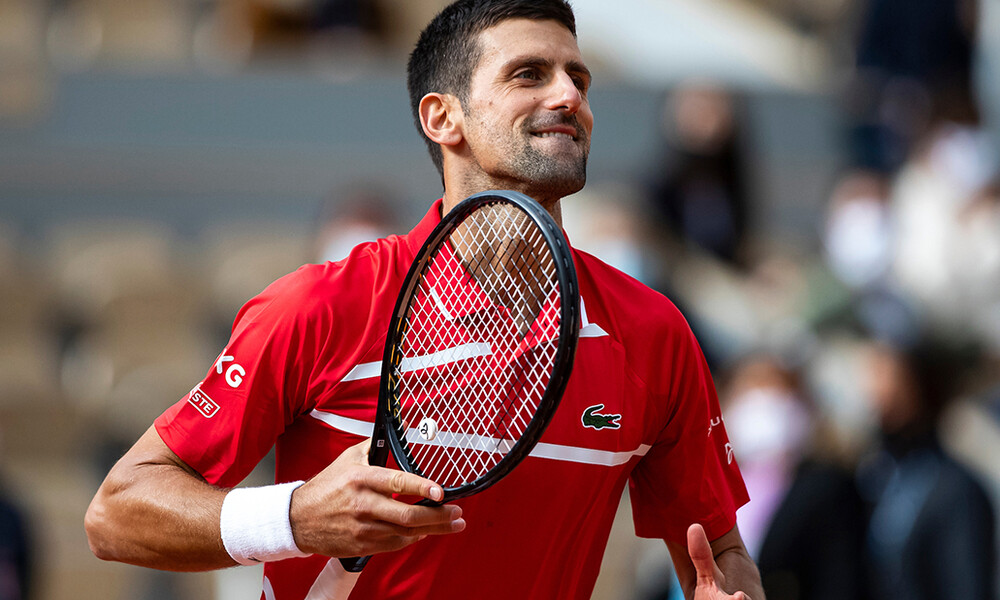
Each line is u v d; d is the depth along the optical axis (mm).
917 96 34438
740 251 28656
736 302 26969
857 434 19984
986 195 29047
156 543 8625
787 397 18938
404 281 8633
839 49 41094
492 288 9016
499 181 9266
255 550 8250
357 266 9258
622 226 25469
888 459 19172
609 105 36844
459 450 8875
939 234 29156
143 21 41375
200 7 41719
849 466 18672
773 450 18656
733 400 19719
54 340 32938
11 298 32875
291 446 9398
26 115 35594
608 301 9539
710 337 25578
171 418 9070
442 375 8922
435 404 8898
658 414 9656
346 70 37719
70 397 31203
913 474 18656
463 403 8914
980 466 22562
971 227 28812
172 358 32312
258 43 38938
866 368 20953
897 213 30359
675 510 10125
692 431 9883
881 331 22859
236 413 8969
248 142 36125
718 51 40906
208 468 9000
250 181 36125
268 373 8984
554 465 9016
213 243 35500
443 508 7777
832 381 23312
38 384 31562
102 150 35688
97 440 30359
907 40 34781
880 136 34500
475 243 9148
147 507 8648
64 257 34438
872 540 18625
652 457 10070
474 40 9328
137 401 30641
